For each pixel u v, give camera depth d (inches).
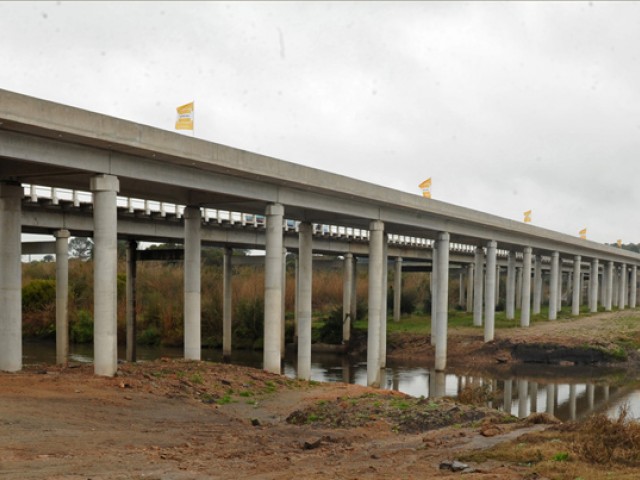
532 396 1611.7
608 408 1444.4
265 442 743.1
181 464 605.9
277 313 1434.5
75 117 952.3
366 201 1627.7
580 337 2330.2
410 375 1979.6
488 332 2370.8
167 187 1330.0
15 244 1156.5
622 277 4148.6
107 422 796.0
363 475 558.6
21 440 659.4
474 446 699.4
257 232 2146.9
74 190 1444.4
